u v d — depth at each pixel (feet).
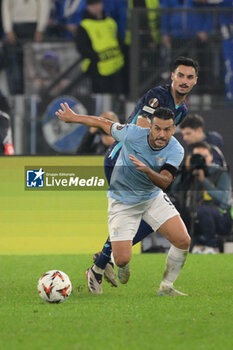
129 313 65.36
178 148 70.59
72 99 156.66
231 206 114.01
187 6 172.55
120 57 172.96
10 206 116.16
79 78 173.17
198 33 149.59
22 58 179.73
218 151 112.68
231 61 150.61
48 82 179.11
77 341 54.08
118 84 172.96
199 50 149.89
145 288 83.71
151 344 53.11
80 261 108.06
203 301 72.43
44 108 157.79
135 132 70.08
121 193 73.20
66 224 115.44
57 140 153.28
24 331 57.72
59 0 183.01
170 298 74.64
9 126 124.06
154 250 117.08
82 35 172.35
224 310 67.05
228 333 56.85
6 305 71.00
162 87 75.92
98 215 114.83
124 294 78.84
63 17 183.62
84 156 105.40
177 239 74.23
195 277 92.79
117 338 55.06
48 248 116.88
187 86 74.79
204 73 151.02
